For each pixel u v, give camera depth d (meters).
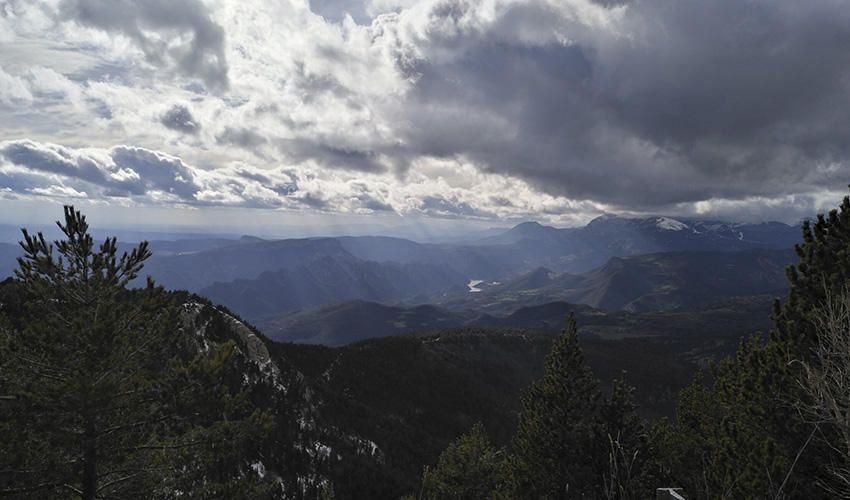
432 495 35.88
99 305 12.45
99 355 12.24
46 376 12.41
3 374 11.85
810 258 12.73
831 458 10.12
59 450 11.98
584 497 21.05
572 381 24.00
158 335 13.83
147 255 13.95
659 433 22.16
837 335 6.93
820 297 11.95
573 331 24.58
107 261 12.96
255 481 15.40
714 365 18.33
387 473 52.19
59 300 12.86
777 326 13.20
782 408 11.56
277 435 46.75
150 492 13.01
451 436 78.62
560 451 22.41
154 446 13.29
